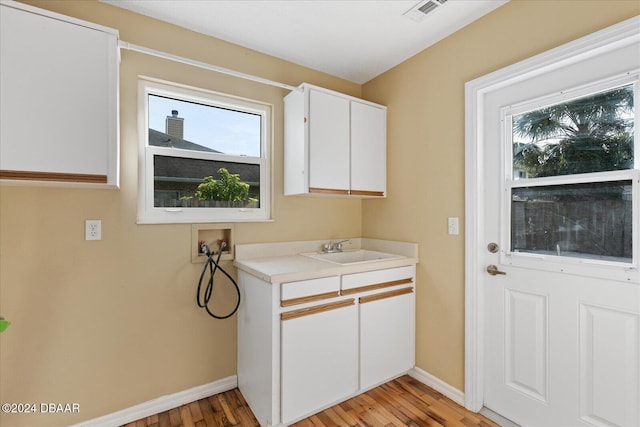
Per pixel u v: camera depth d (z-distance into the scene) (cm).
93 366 162
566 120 150
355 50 214
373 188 232
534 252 162
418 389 202
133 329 172
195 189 197
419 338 214
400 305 207
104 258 165
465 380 183
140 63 174
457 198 190
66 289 156
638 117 127
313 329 167
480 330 180
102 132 138
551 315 154
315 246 240
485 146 181
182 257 186
